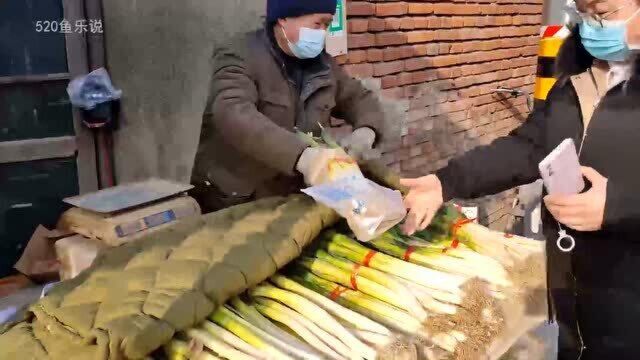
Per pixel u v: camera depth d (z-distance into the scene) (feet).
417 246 4.61
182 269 3.69
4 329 3.82
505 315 4.00
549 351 4.55
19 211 8.05
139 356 3.17
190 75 7.80
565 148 3.66
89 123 8.04
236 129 5.16
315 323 3.73
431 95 7.09
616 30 3.66
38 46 7.82
